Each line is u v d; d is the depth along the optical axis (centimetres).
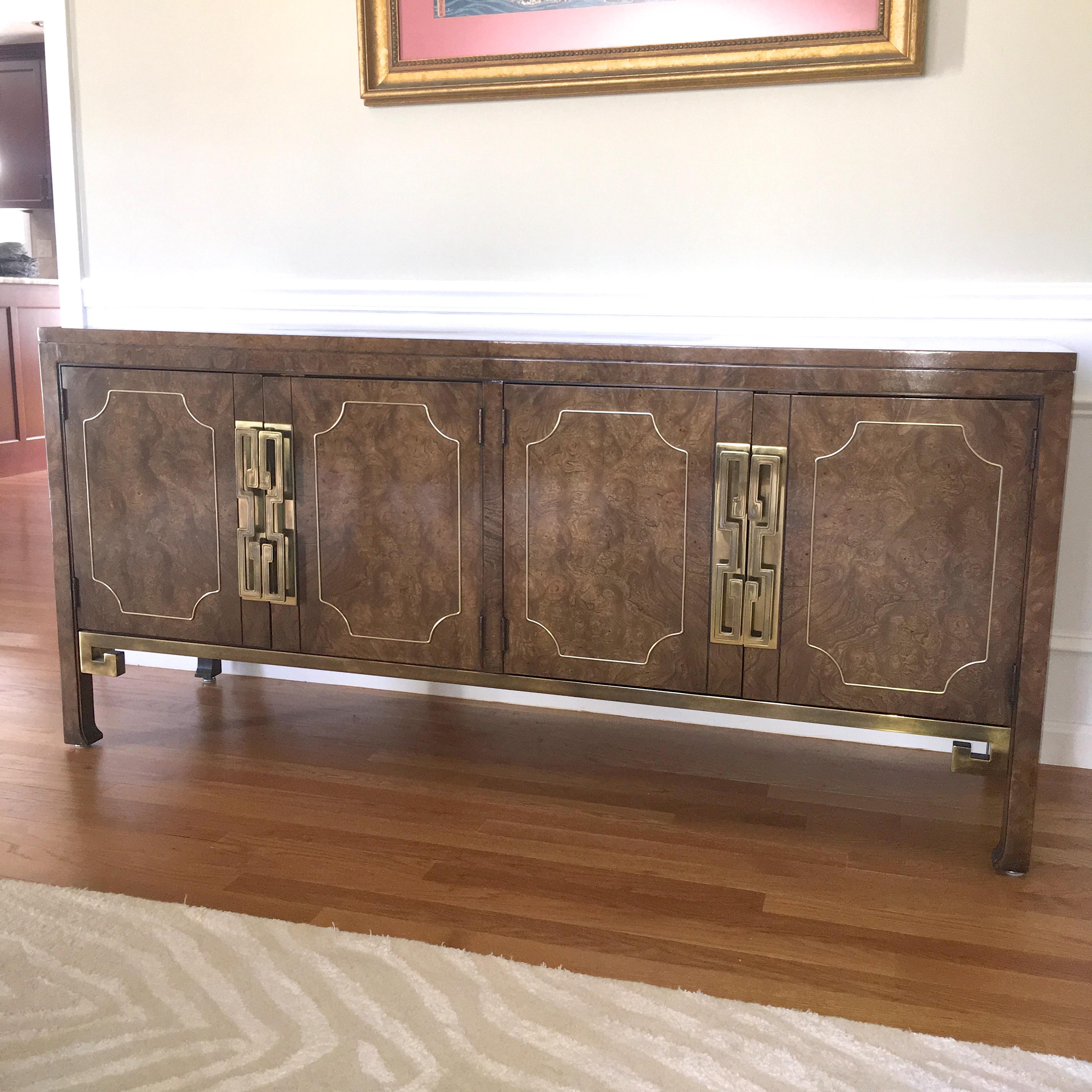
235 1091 119
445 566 191
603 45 215
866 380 166
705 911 160
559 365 179
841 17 201
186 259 252
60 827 184
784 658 178
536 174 225
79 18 247
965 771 175
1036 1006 138
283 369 192
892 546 170
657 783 206
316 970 142
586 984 140
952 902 164
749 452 173
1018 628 167
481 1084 120
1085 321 201
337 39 232
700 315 220
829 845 182
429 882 167
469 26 222
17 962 143
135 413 203
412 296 237
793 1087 121
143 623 211
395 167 234
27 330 580
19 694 251
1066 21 193
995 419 162
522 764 214
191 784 202
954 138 202
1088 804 199
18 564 376
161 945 148
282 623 202
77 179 255
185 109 245
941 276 207
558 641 188
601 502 181
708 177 216
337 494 194
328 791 200
